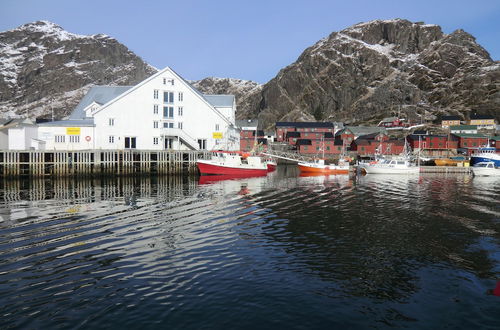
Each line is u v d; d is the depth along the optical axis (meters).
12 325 8.35
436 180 49.41
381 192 34.31
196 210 22.95
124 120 54.16
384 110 189.50
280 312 9.14
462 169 67.12
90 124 53.09
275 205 25.45
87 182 41.03
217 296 10.05
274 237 16.45
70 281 10.98
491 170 57.78
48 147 52.41
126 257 13.30
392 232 17.59
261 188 35.97
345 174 60.53
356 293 10.38
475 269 12.38
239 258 13.34
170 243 15.20
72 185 37.72
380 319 8.86
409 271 12.16
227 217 20.86
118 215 21.08
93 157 50.31
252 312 9.12
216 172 50.94
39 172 45.44
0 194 30.30
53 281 10.96
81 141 52.94
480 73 186.75
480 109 162.12
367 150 112.94
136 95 54.53
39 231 17.03
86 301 9.64
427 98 191.12
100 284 10.77
